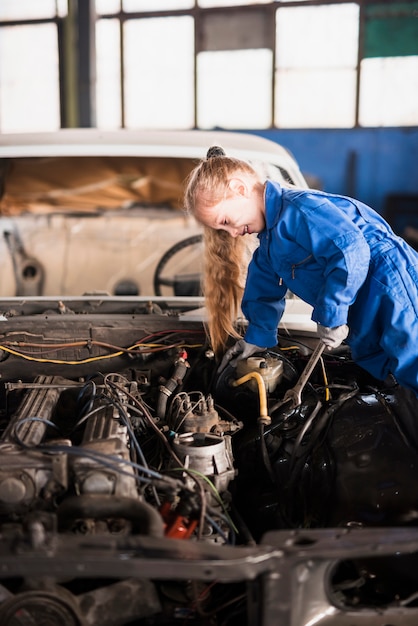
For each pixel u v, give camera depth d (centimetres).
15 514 161
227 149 305
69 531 155
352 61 984
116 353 235
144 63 1048
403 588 166
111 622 156
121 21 1037
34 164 368
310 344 238
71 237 393
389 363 201
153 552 132
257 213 195
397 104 984
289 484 195
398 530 140
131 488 163
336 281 179
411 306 188
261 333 219
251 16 998
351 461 194
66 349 235
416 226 1017
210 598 169
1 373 233
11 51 1067
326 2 970
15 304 263
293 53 1000
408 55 962
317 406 209
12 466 160
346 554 134
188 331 240
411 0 940
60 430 201
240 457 205
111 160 368
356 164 1018
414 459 189
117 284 347
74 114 1066
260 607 138
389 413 207
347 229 181
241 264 225
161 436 189
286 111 1026
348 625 148
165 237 404
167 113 1063
